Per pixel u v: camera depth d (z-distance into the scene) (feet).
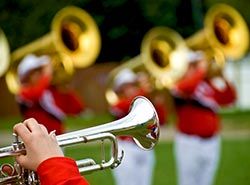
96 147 52.85
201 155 32.58
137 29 89.35
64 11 31.76
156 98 34.22
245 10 94.38
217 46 34.30
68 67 31.07
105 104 92.58
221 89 33.12
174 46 34.83
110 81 33.60
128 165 32.01
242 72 106.63
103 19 87.86
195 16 90.02
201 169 32.81
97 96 92.73
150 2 88.79
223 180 42.75
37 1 82.84
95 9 87.15
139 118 11.60
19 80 30.53
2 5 82.53
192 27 90.58
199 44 34.55
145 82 33.94
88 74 92.58
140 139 11.67
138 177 32.27
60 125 30.81
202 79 32.58
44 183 9.51
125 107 32.55
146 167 32.42
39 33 82.43
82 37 32.27
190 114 32.45
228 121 79.36
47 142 9.73
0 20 82.48
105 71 92.07
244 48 35.45
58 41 30.91
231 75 106.83
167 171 46.65
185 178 32.86
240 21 35.68
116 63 91.61
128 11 88.63
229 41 35.47
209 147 32.58
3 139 64.90
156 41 34.76
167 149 57.11
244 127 74.18
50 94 30.60
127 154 31.99
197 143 32.50
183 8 90.43
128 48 90.27
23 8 82.79
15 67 31.17
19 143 9.97
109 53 90.94
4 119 88.53
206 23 34.71
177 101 32.86
